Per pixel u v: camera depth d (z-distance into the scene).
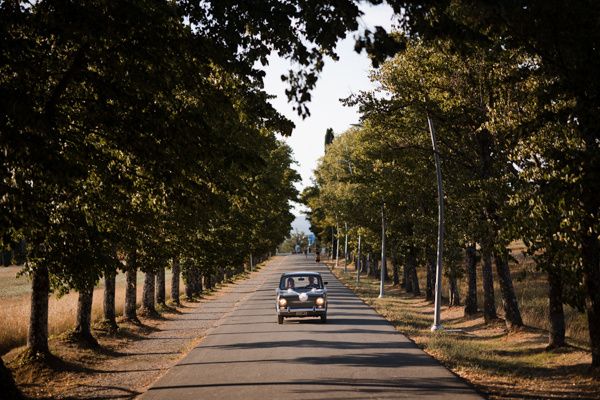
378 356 15.13
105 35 9.21
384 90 23.28
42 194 10.98
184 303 41.38
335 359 14.66
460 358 15.35
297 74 9.90
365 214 48.97
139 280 82.06
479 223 21.44
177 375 12.93
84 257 13.27
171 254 24.50
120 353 18.47
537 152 12.05
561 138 11.75
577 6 9.64
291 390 10.84
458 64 19.72
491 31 9.90
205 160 11.31
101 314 30.16
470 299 30.09
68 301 37.97
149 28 9.62
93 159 11.51
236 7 10.25
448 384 11.33
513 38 10.61
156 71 10.20
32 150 8.52
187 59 10.72
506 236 12.45
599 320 12.92
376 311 30.38
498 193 16.98
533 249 12.20
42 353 14.91
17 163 9.62
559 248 11.80
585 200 10.66
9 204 9.12
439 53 19.70
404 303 41.09
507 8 9.27
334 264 107.38
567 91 10.42
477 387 11.45
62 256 13.03
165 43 9.91
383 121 24.41
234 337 20.02
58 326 25.22
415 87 22.45
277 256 168.50
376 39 8.88
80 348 17.64
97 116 10.48
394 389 10.84
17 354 15.93
